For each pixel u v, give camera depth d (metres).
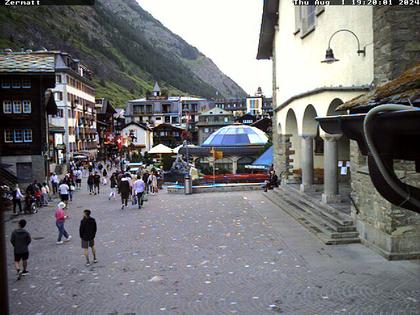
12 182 36.78
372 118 4.10
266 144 48.12
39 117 42.62
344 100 18.17
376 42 15.64
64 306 11.41
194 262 14.89
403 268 13.37
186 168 45.12
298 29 25.88
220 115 114.06
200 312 10.66
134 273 13.95
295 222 20.86
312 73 23.11
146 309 10.98
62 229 18.97
